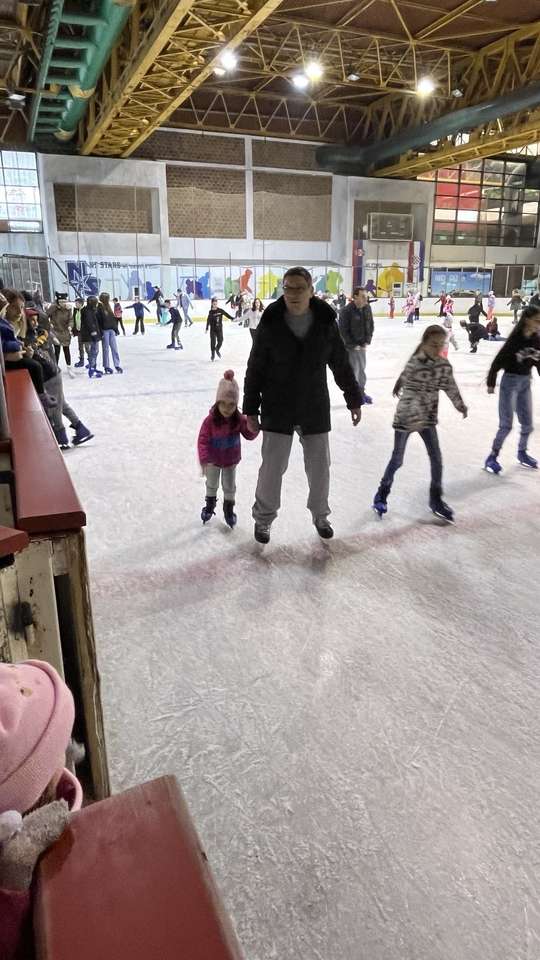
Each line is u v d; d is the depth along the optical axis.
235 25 12.69
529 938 1.42
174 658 2.55
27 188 23.47
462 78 21.72
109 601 3.01
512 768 1.95
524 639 2.68
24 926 0.60
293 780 1.90
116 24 12.01
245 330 20.62
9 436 1.74
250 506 4.30
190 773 1.92
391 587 3.15
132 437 6.27
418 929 1.44
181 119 24.88
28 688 0.71
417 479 4.92
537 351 4.76
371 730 2.12
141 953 0.51
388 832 1.71
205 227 26.14
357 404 3.53
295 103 25.81
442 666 2.48
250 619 2.85
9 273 18.88
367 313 7.56
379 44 19.52
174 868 0.59
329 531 3.70
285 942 1.41
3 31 14.92
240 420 3.72
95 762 1.52
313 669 2.47
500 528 3.91
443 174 29.86
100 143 22.14
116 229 24.61
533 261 32.56
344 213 28.03
